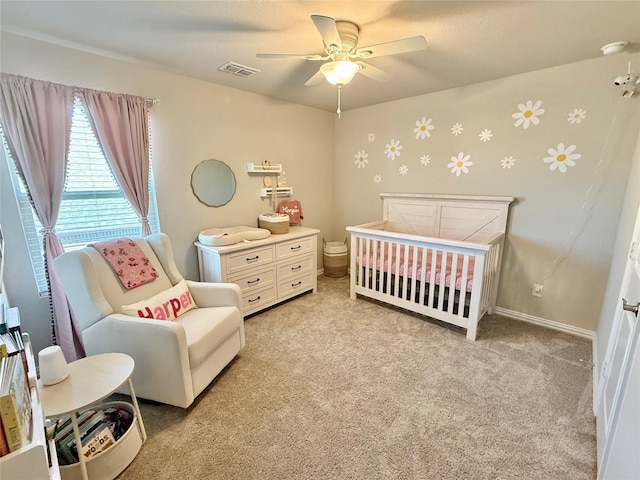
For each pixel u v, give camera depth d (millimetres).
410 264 2930
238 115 3125
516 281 2906
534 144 2652
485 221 2979
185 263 2910
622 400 1148
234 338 2197
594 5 1558
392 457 1483
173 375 1701
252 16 1685
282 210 3641
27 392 999
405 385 1993
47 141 1991
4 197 1933
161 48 2119
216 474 1412
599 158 2373
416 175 3488
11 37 1862
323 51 2174
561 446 1527
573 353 2326
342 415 1750
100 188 2348
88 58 2156
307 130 3846
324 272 4328
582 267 2549
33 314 2105
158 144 2598
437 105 3195
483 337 2580
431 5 1570
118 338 1771
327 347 2453
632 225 1718
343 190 4254
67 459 1343
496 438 1580
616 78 2111
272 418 1734
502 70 2553
